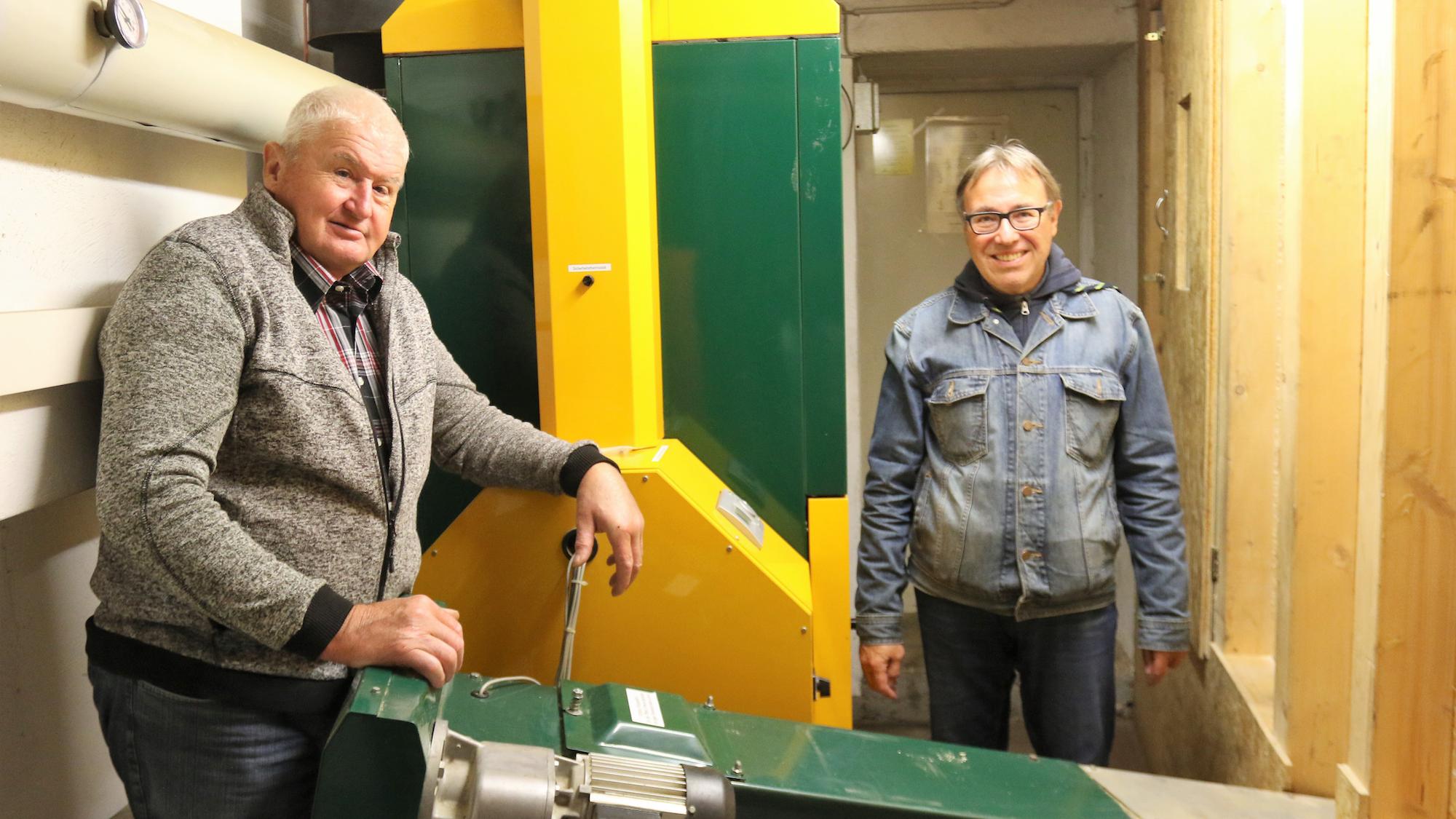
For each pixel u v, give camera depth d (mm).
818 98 1922
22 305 1287
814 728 1348
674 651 1747
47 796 1605
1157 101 3188
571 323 1779
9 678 1518
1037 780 1266
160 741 1265
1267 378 2291
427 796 1019
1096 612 1805
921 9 3432
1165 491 1821
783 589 1736
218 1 1803
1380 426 1269
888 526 1906
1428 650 1241
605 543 1736
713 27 1908
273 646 1159
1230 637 2342
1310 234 1743
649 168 1857
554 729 1190
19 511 1262
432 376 1493
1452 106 1175
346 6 2215
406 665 1197
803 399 1980
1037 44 3418
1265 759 1928
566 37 1730
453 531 1744
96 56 1224
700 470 1917
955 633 1867
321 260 1347
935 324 1847
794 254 1953
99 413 1438
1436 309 1213
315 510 1291
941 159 4055
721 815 1056
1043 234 1735
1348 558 1742
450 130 1961
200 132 1534
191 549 1109
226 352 1199
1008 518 1765
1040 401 1752
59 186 1361
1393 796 1266
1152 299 3221
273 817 1287
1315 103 1729
